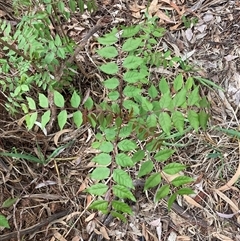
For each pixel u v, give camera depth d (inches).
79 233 29.2
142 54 30.6
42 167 30.8
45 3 27.4
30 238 28.7
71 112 32.0
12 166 30.1
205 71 34.2
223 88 33.6
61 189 30.4
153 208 29.9
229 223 29.4
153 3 37.8
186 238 29.1
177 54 35.2
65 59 31.2
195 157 31.2
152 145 20.8
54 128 32.0
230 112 32.6
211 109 32.5
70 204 30.0
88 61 34.1
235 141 31.4
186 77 33.6
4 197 29.4
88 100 21.2
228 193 30.2
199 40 36.0
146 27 30.3
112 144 21.6
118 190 19.7
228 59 34.8
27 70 29.9
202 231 29.3
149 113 20.9
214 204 29.9
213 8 37.4
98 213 29.6
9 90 30.4
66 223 29.4
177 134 29.4
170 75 33.7
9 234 27.9
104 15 37.4
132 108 20.8
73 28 36.3
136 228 29.4
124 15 37.5
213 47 35.5
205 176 30.6
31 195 29.7
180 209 29.8
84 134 31.9
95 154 31.2
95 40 35.4
